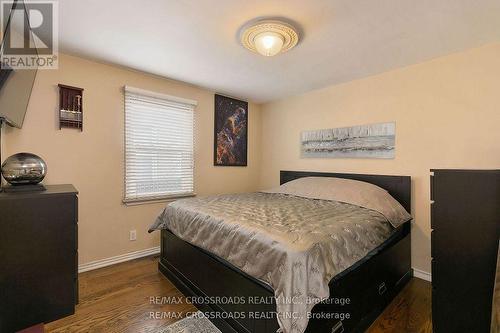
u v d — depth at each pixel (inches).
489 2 59.5
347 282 58.8
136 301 76.8
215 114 140.1
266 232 57.2
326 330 52.8
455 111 87.8
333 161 125.1
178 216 86.0
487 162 81.5
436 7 61.7
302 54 89.7
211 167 139.3
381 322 68.5
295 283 46.9
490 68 80.7
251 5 62.1
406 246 92.7
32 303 63.6
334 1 59.9
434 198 61.0
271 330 51.6
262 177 164.4
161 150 118.6
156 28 73.4
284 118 150.7
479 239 54.3
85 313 70.4
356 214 76.9
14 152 80.9
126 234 108.2
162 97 116.1
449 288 58.6
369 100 111.5
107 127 102.0
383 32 74.0
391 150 104.3
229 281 62.9
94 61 97.7
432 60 93.1
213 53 90.0
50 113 88.4
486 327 53.2
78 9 63.9
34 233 63.6
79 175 95.6
